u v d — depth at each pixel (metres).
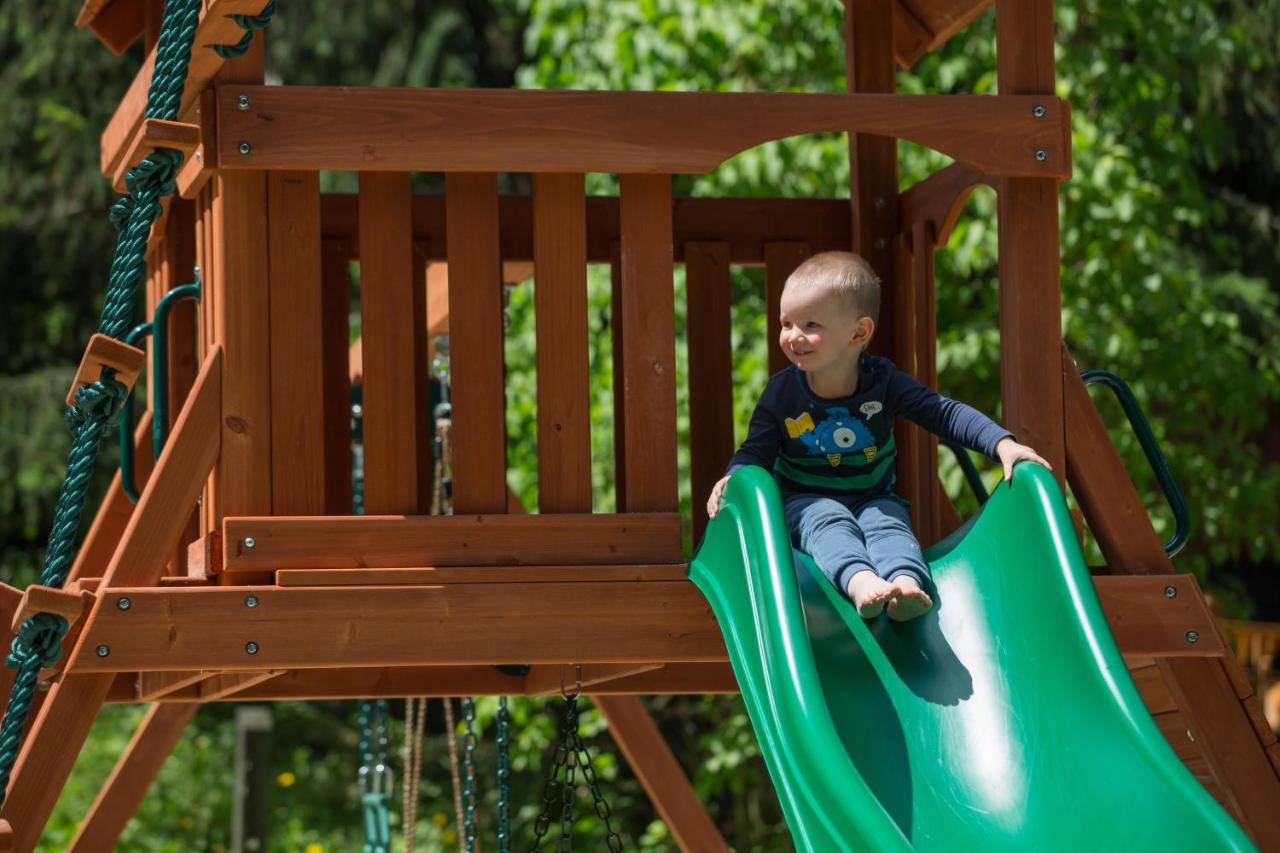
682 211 6.45
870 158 6.46
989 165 5.11
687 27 10.73
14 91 15.68
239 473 4.75
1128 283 10.66
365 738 8.89
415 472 4.88
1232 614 13.43
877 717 4.41
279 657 4.61
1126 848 3.82
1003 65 5.23
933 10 6.59
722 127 4.95
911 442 6.11
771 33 11.02
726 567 4.66
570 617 4.78
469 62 15.83
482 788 15.82
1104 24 11.18
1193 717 5.25
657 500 4.96
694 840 7.82
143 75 5.50
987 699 4.41
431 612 4.71
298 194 4.83
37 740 4.58
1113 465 5.25
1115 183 10.20
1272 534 11.62
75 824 12.69
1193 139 12.93
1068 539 4.52
